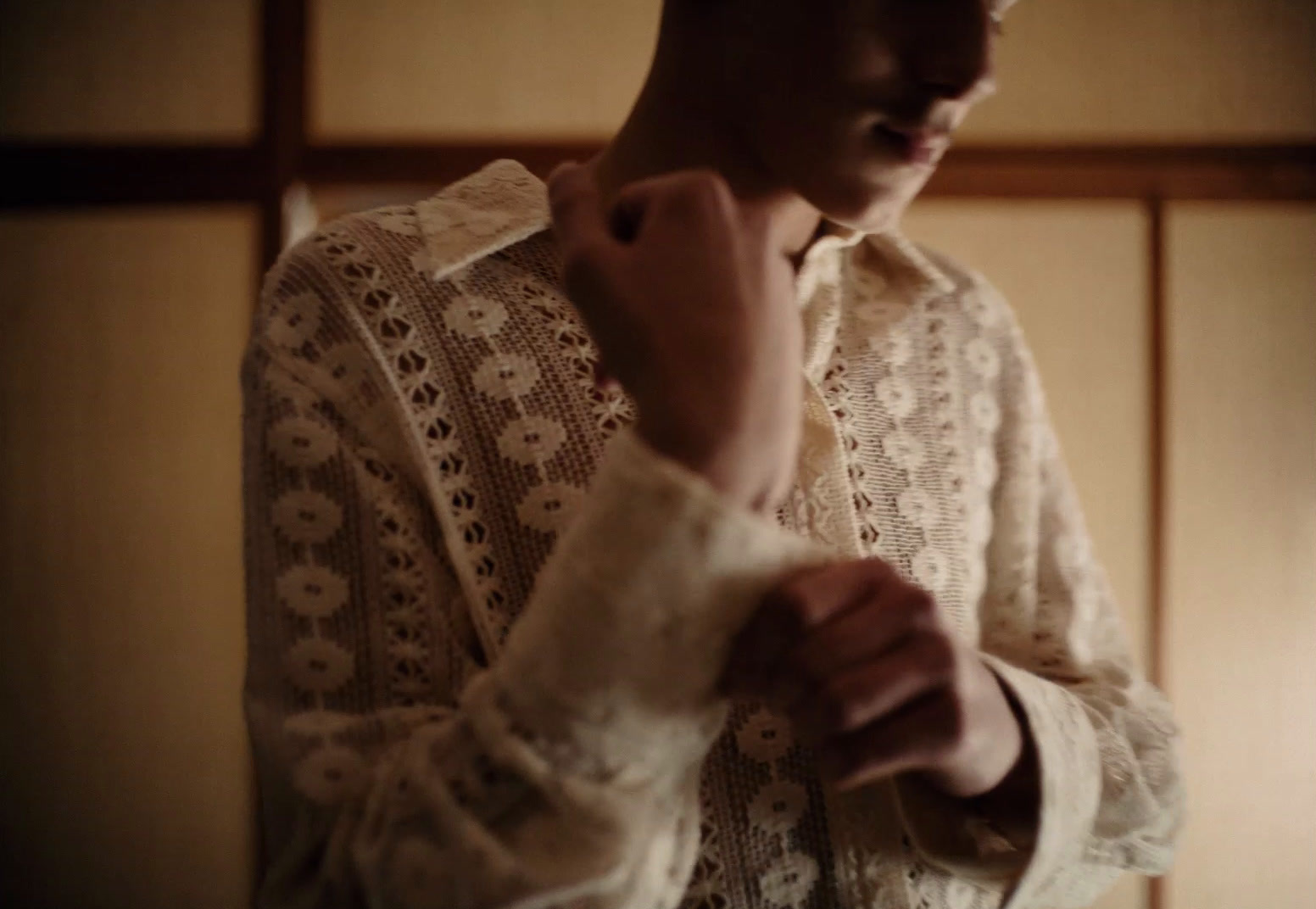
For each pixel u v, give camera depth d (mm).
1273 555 1283
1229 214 1303
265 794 397
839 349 521
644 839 305
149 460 1368
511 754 301
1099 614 596
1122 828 442
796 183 415
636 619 286
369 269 443
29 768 1357
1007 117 1317
